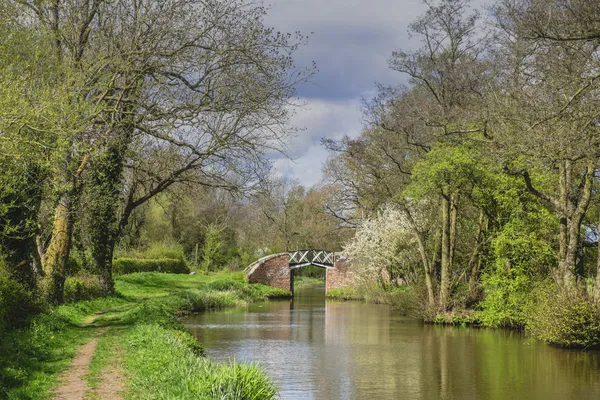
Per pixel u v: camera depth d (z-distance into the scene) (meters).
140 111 20.17
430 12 26.81
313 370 17.22
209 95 20.59
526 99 18.05
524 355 19.42
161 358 11.29
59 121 12.91
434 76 27.25
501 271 24.98
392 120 28.16
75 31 18.48
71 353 12.56
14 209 15.57
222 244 59.38
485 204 26.12
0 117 11.11
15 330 13.59
